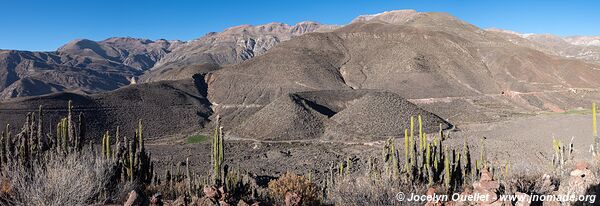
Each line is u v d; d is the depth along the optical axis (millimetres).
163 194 21234
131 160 23000
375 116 97812
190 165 67188
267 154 79875
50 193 11633
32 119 20219
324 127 100250
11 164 16266
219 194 15469
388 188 16500
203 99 155750
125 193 16125
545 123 97000
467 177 24672
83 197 12172
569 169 21875
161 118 126938
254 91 155875
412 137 22422
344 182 22250
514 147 67938
